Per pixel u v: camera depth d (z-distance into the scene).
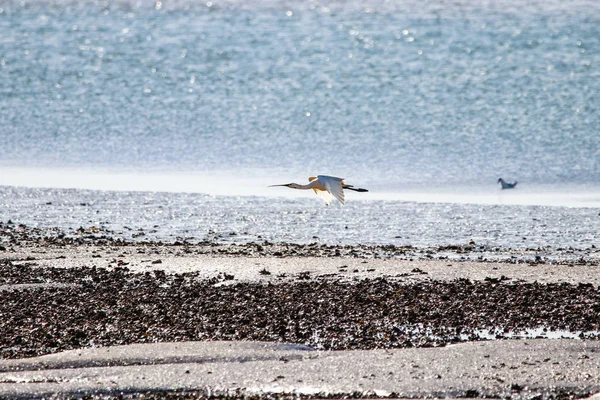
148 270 39.53
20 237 47.00
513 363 28.38
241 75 103.00
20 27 138.50
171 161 68.38
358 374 27.88
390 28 129.88
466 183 60.97
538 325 31.88
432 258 42.25
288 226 49.66
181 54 115.62
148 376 28.02
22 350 30.41
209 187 59.81
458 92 92.56
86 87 97.75
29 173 64.44
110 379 27.81
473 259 41.88
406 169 65.25
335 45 119.25
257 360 29.12
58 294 36.12
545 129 77.00
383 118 82.25
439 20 134.50
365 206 54.09
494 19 133.38
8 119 83.00
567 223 49.53
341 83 97.81
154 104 89.25
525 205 53.91
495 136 75.00
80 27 137.38
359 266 39.41
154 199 56.12
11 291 36.47
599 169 64.12
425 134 76.31
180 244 45.50
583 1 146.50
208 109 86.75
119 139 75.50
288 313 33.31
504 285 36.34
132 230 49.00
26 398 26.83
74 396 26.92
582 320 32.22
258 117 83.25
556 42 116.38
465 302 34.22
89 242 46.00
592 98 88.56
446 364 28.39
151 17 145.75
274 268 39.25
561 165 65.56
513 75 99.81
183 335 31.44
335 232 48.31
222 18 142.75
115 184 60.69
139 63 110.50
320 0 159.00
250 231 48.75
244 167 66.44
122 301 35.09
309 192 58.25
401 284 36.62
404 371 28.00
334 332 31.44
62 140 75.19
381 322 32.28
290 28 132.50
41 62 111.56
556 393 26.53
